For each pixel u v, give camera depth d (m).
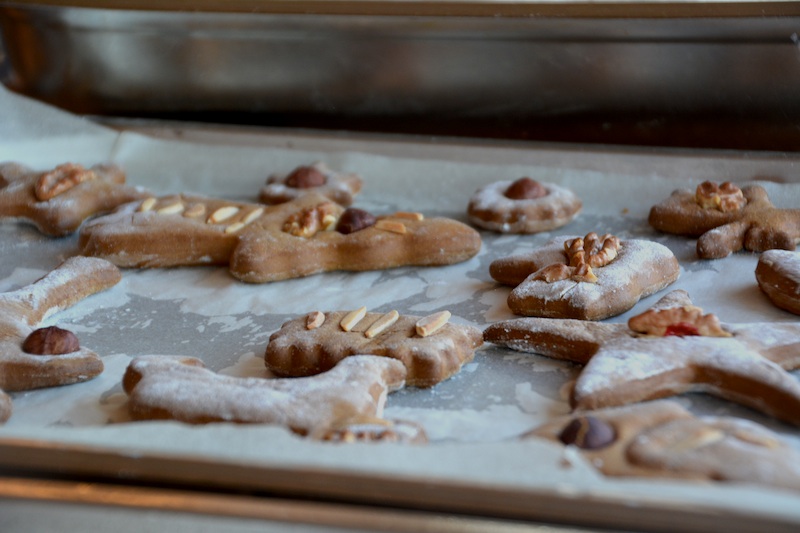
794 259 0.57
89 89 0.73
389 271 0.61
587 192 0.66
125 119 0.73
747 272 0.59
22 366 0.54
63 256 0.63
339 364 0.53
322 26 0.68
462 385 0.54
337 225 0.62
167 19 0.69
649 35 0.65
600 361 0.52
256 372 0.55
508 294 0.59
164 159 0.70
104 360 0.56
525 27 0.66
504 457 0.46
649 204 0.65
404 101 0.70
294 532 0.47
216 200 0.65
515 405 0.52
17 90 0.73
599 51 0.66
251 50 0.70
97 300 0.60
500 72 0.68
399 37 0.68
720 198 0.62
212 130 0.72
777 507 0.41
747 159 0.65
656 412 0.49
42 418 0.53
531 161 0.68
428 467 0.45
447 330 0.55
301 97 0.71
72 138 0.70
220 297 0.60
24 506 0.46
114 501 0.45
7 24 0.72
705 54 0.65
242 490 0.45
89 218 0.66
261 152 0.70
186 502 0.45
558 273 0.58
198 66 0.71
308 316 0.56
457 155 0.69
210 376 0.53
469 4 0.66
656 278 0.58
